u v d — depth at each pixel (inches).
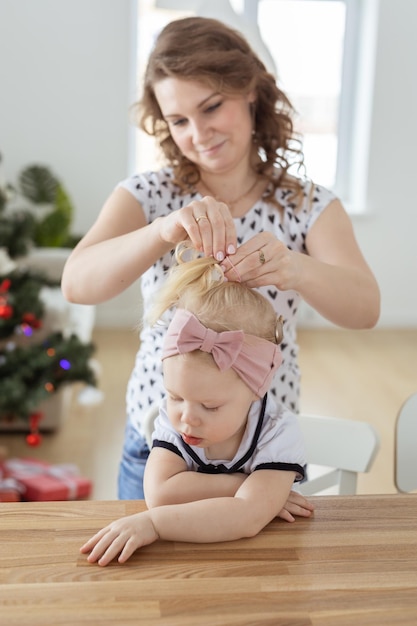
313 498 43.8
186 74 54.2
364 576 36.2
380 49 202.4
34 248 166.7
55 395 134.1
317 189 61.1
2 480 114.2
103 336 196.7
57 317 132.1
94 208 203.0
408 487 59.1
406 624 33.1
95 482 119.0
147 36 201.5
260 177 61.2
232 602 34.0
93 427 140.0
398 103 205.8
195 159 57.9
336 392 161.3
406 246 213.2
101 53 195.2
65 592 34.4
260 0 207.5
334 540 39.3
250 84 55.9
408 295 215.5
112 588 34.7
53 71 195.2
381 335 206.4
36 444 129.9
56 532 39.2
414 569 36.9
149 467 44.0
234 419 40.3
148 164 207.8
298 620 33.0
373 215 210.2
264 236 45.9
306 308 211.5
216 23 57.3
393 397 159.3
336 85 213.9
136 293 206.1
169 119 57.6
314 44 211.0
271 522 40.9
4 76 194.4
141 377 60.4
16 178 199.2
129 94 197.8
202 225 44.2
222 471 43.3
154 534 38.1
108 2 193.0
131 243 52.2
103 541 37.2
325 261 58.6
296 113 63.2
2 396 120.6
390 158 208.4
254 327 41.6
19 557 36.9
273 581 35.6
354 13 209.2
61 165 200.1
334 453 57.5
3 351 126.6
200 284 42.3
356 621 33.1
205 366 39.2
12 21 192.1
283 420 43.4
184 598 34.2
